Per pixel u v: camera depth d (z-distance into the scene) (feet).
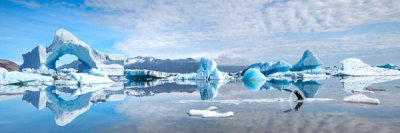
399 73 126.21
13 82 68.03
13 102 28.91
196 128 13.82
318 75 114.01
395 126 13.37
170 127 14.21
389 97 26.73
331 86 48.01
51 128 14.90
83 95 37.04
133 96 34.14
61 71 143.02
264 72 131.54
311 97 28.60
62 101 29.55
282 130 12.93
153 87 55.31
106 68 147.43
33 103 27.84
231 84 64.13
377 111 18.02
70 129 14.52
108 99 30.40
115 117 17.85
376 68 129.49
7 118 18.49
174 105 24.00
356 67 126.72
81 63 156.76
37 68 126.11
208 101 26.68
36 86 63.10
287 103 23.56
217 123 15.01
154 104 24.99
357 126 13.48
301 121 15.10
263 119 15.96
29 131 14.33
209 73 98.68
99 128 14.51
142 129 13.93
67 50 132.77
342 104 21.93
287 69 121.90
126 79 108.68
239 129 13.37
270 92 37.42
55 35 131.13
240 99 28.19
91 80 71.97
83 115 19.06
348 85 49.65
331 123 14.35
